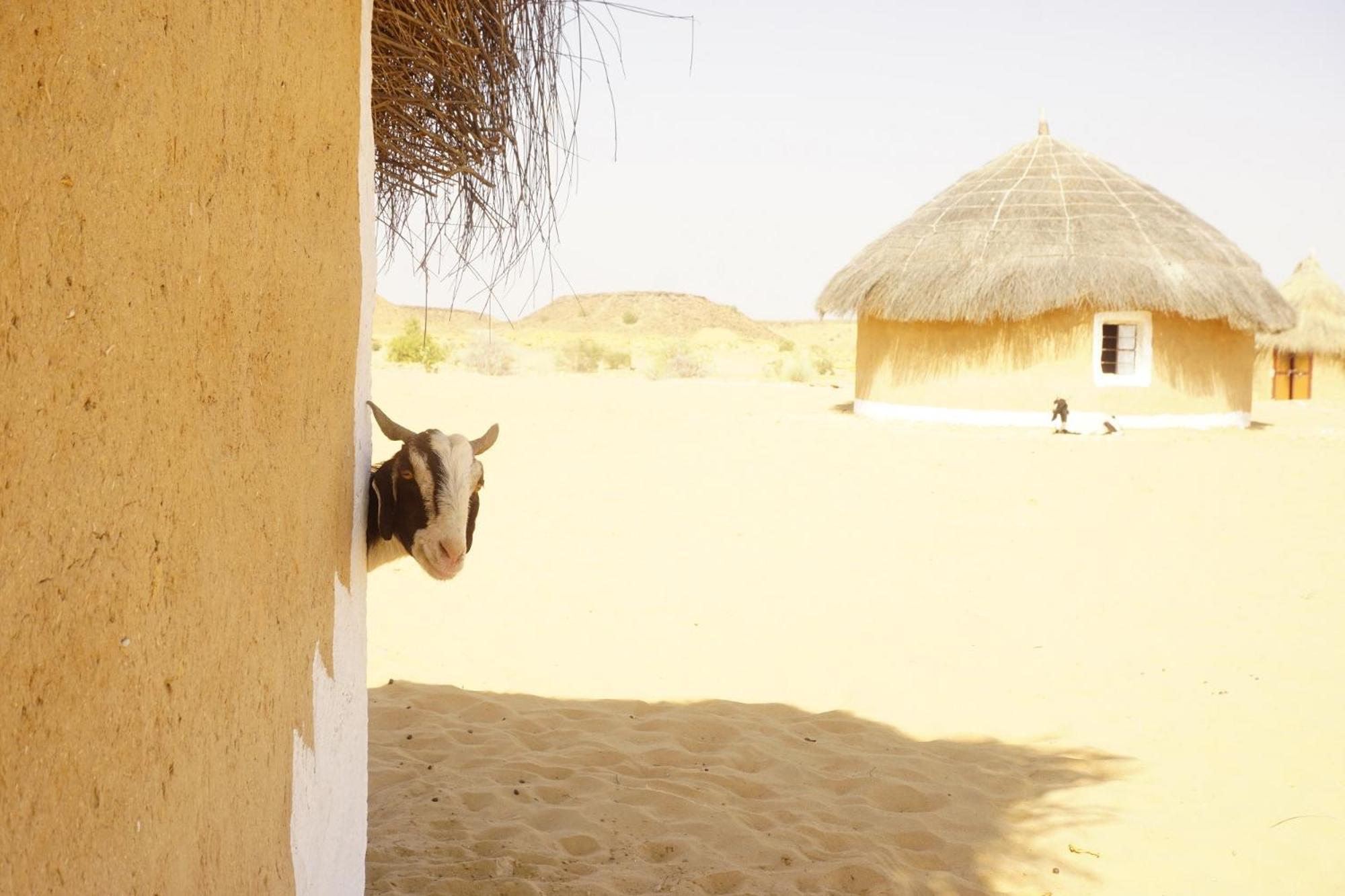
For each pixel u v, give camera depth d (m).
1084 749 7.35
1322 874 5.62
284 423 2.98
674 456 20.59
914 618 10.55
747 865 5.54
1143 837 6.03
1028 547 13.59
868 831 6.00
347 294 3.74
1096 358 25.50
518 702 8.09
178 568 2.19
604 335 102.62
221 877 2.44
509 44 5.06
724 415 28.39
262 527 2.78
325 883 3.52
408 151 5.33
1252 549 13.42
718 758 6.98
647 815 6.07
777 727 7.63
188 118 2.24
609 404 30.50
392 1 4.52
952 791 6.59
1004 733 7.67
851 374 55.34
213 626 2.39
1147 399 25.70
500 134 5.18
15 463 1.56
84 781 1.77
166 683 2.11
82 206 1.78
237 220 2.56
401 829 5.80
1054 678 8.83
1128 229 26.02
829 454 21.08
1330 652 9.39
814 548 13.55
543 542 13.68
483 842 5.67
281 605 2.96
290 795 3.06
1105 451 21.39
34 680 1.61
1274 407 35.66
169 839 2.12
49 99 1.68
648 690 8.51
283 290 2.95
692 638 9.91
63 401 1.71
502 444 21.62
